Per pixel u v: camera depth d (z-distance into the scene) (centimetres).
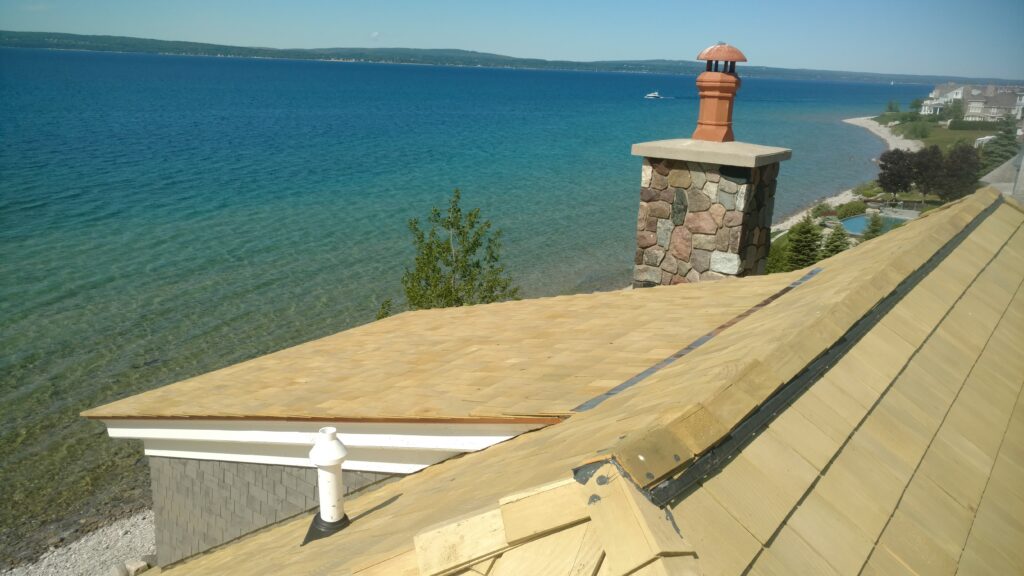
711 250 712
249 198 4769
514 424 384
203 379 658
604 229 4394
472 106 14425
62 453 1762
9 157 5719
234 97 13750
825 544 187
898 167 5262
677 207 727
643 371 398
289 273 3256
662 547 147
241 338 2517
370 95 16475
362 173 5953
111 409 598
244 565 427
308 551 357
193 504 661
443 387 471
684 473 184
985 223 591
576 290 3344
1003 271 505
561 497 174
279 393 554
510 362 501
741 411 219
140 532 1484
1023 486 264
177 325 2597
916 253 440
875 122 14462
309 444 512
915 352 329
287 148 7206
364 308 2864
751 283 610
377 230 4078
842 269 507
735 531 173
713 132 733
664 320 538
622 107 15638
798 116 15788
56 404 1992
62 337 2433
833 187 6794
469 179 5888
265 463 584
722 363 289
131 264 3247
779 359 263
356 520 390
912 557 199
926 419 279
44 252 3338
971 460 266
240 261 3391
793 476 207
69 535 1475
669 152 706
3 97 10931
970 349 363
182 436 586
